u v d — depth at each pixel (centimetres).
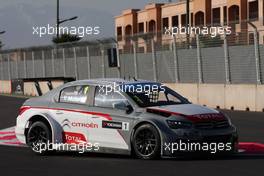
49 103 1442
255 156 1357
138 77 3875
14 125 2295
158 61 3653
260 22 2927
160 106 1303
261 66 2816
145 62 3794
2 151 1534
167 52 3566
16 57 5809
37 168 1238
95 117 1352
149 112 1280
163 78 3612
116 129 1318
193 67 3316
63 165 1269
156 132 1254
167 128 1245
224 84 2991
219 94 3025
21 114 1483
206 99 3122
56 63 5044
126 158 1336
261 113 2641
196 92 3206
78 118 1379
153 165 1219
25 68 5628
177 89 3369
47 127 1427
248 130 1969
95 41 4334
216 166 1200
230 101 2947
